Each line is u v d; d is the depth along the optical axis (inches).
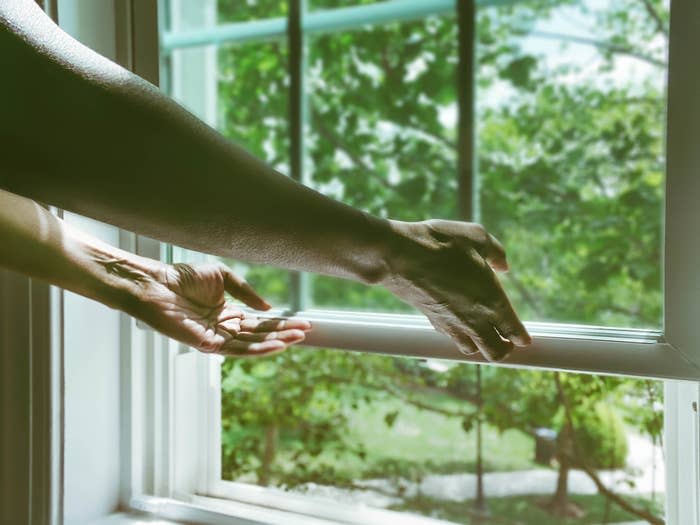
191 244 20.6
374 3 136.6
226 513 28.4
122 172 18.3
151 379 30.6
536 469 90.7
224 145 19.6
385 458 98.1
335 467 90.6
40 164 18.1
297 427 87.5
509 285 127.4
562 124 131.5
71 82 17.6
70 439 28.1
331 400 86.9
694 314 21.7
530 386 73.0
